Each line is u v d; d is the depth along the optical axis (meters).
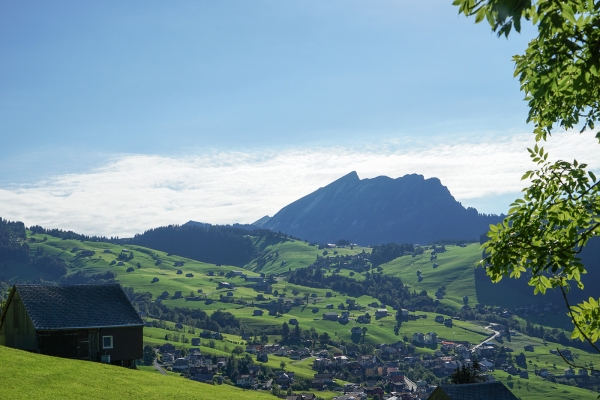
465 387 60.78
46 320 70.31
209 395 56.31
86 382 52.62
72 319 71.88
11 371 52.03
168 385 58.72
